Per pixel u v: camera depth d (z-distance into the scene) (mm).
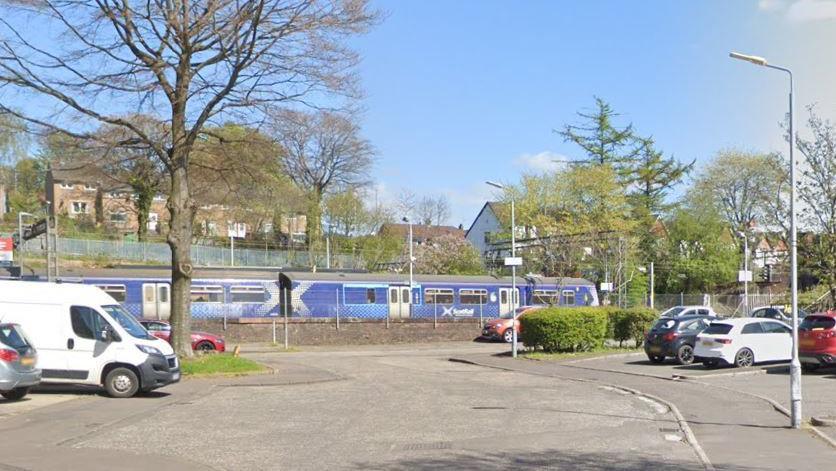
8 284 17531
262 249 62312
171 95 23672
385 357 33938
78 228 62812
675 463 10141
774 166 36188
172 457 10445
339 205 62188
